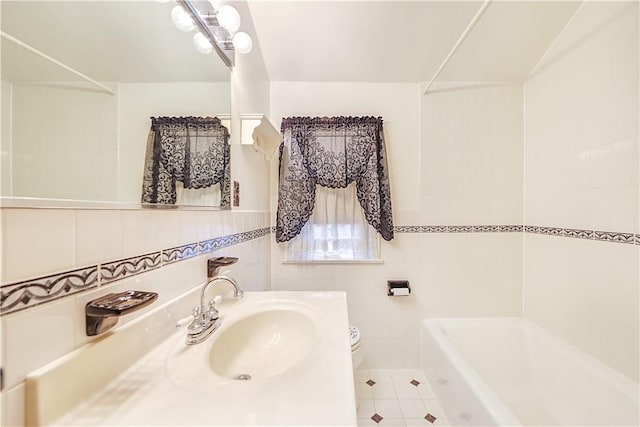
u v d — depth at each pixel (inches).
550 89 63.3
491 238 73.2
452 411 53.8
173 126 30.1
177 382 21.2
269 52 64.3
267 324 36.8
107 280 21.1
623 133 47.6
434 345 63.6
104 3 21.5
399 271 73.5
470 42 61.7
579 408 51.7
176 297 30.1
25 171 15.7
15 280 15.0
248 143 49.2
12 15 15.4
